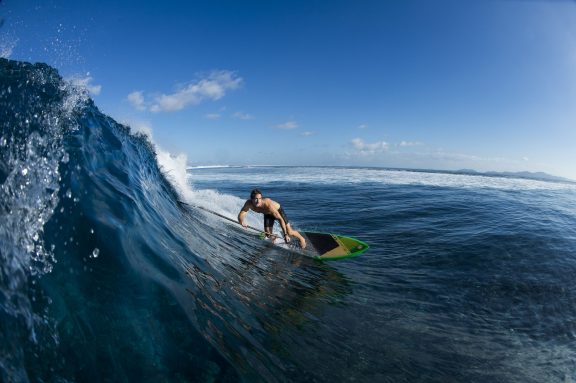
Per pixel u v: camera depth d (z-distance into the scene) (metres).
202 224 7.84
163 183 8.89
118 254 3.64
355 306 5.52
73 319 2.72
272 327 4.09
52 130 5.00
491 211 14.44
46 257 3.07
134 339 2.86
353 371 3.71
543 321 5.48
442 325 5.20
